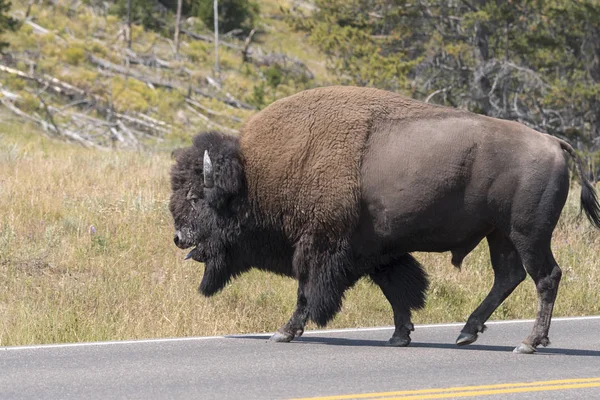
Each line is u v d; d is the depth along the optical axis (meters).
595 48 90.88
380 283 28.80
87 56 151.25
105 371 23.16
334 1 94.88
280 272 29.52
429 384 21.81
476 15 86.94
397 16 92.62
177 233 29.78
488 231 27.77
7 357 25.20
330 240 27.78
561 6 87.25
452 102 92.19
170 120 132.12
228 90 158.88
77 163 64.44
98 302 34.97
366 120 27.56
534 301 38.81
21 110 119.50
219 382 21.84
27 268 38.88
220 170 28.41
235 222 28.95
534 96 90.94
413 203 27.08
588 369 24.11
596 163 84.38
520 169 26.67
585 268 44.09
